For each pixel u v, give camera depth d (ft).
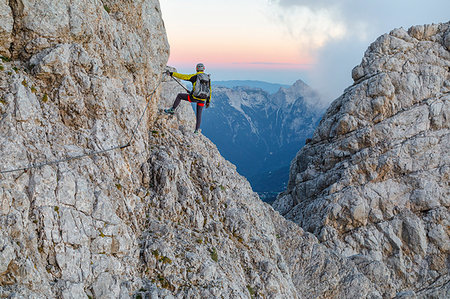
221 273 42.47
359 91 106.52
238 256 49.39
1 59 34.06
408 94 104.12
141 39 50.96
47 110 35.27
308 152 115.14
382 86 103.76
